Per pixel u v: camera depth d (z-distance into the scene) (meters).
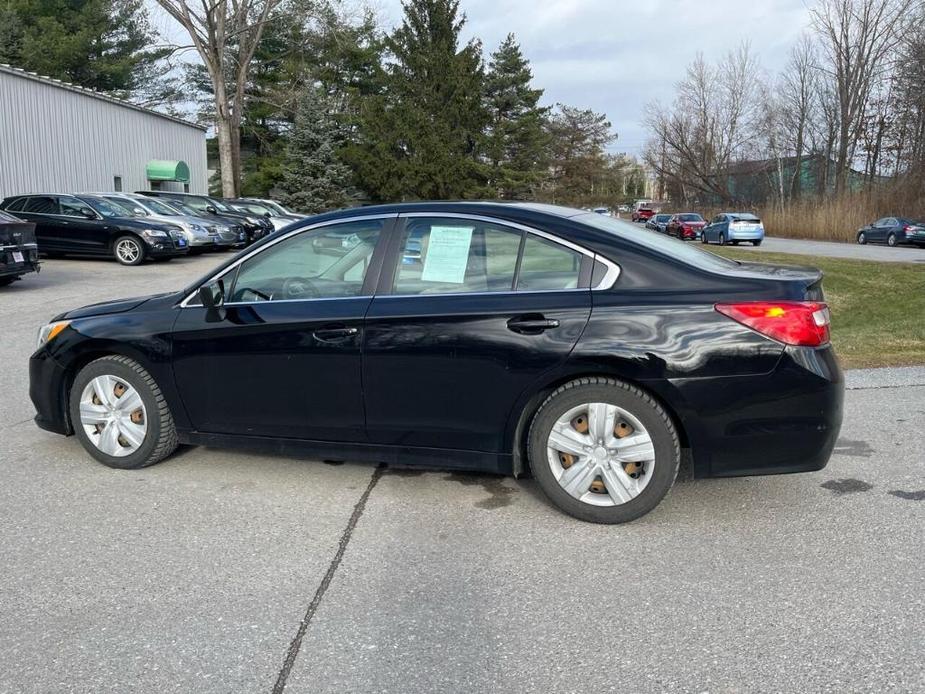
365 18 40.50
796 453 3.62
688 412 3.61
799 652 2.71
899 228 33.00
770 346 3.54
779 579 3.25
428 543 3.65
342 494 4.26
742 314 3.57
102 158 27.27
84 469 4.65
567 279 3.83
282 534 3.74
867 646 2.74
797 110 53.78
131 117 29.27
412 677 2.61
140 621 2.96
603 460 3.76
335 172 43.47
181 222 19.70
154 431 4.52
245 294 4.39
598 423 3.74
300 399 4.18
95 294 12.88
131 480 4.47
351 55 47.72
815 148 53.00
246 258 4.40
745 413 3.58
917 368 7.24
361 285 4.14
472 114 46.66
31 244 12.95
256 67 46.94
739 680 2.56
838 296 15.30
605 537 3.69
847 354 7.98
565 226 3.91
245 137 49.66
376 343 3.97
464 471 4.61
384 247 4.14
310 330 4.08
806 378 3.55
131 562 3.45
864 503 4.07
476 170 46.06
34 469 4.65
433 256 4.05
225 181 35.12
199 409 4.41
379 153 44.59
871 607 3.01
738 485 4.34
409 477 4.52
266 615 3.01
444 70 46.09
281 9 36.62
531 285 3.87
